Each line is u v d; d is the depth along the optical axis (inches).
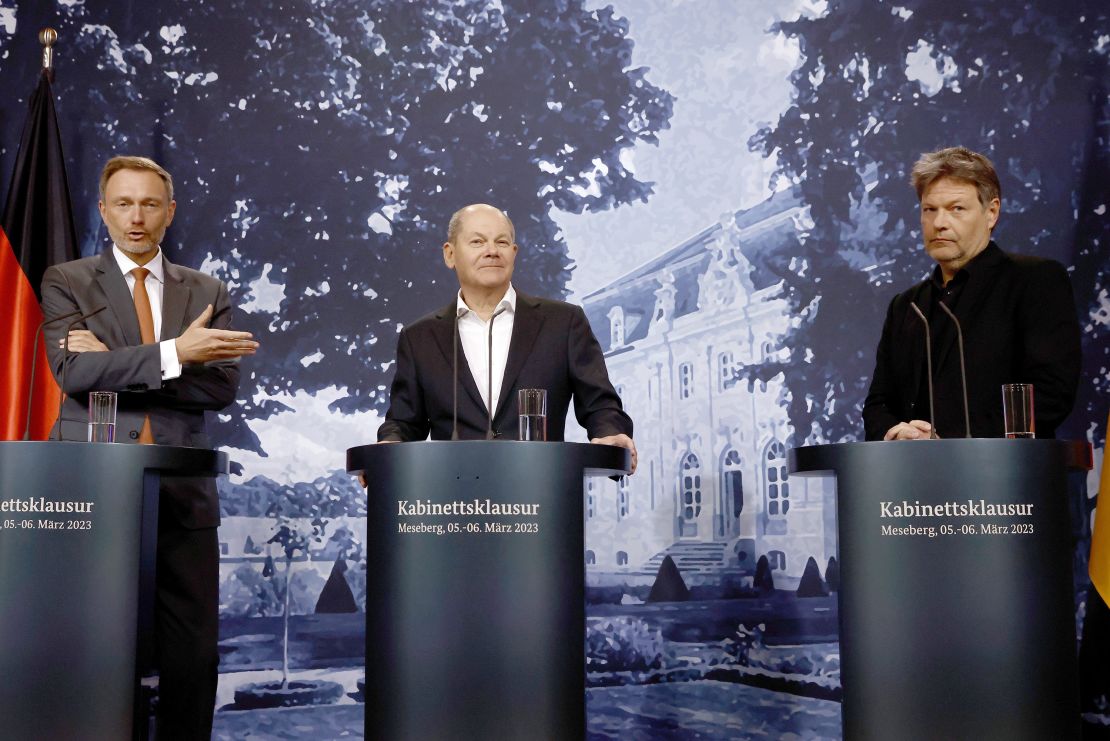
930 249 122.4
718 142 173.8
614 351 170.7
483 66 174.6
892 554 89.4
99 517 92.4
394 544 90.9
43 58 159.5
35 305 154.6
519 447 91.0
